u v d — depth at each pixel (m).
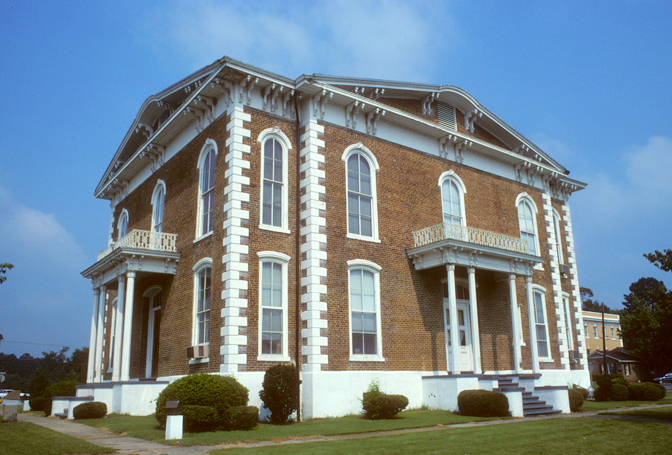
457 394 20.30
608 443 13.44
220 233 19.83
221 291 19.09
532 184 30.03
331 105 22.36
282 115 21.55
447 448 12.36
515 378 22.34
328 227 20.88
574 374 28.64
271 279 19.78
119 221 30.78
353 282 21.23
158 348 24.06
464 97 26.77
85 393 22.69
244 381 18.12
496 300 25.70
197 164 22.50
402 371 21.52
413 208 24.05
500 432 14.81
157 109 26.89
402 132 24.62
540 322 27.92
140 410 19.98
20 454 11.49
